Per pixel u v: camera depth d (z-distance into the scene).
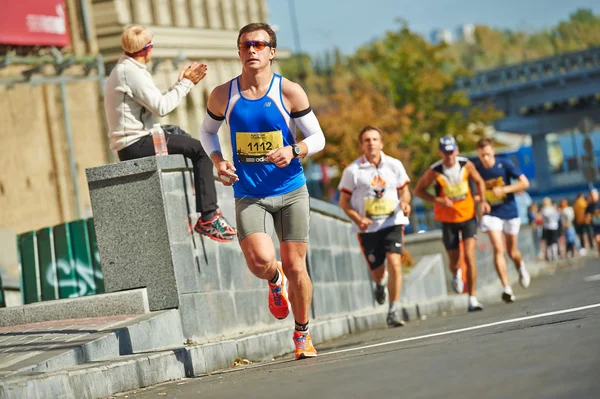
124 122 21.44
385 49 121.81
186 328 21.03
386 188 28.48
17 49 56.94
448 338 17.23
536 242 105.88
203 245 22.38
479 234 50.59
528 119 188.12
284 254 17.81
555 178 198.25
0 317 21.98
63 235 25.53
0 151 60.44
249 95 17.27
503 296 34.28
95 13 68.75
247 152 17.38
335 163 100.88
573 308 20.20
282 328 24.45
